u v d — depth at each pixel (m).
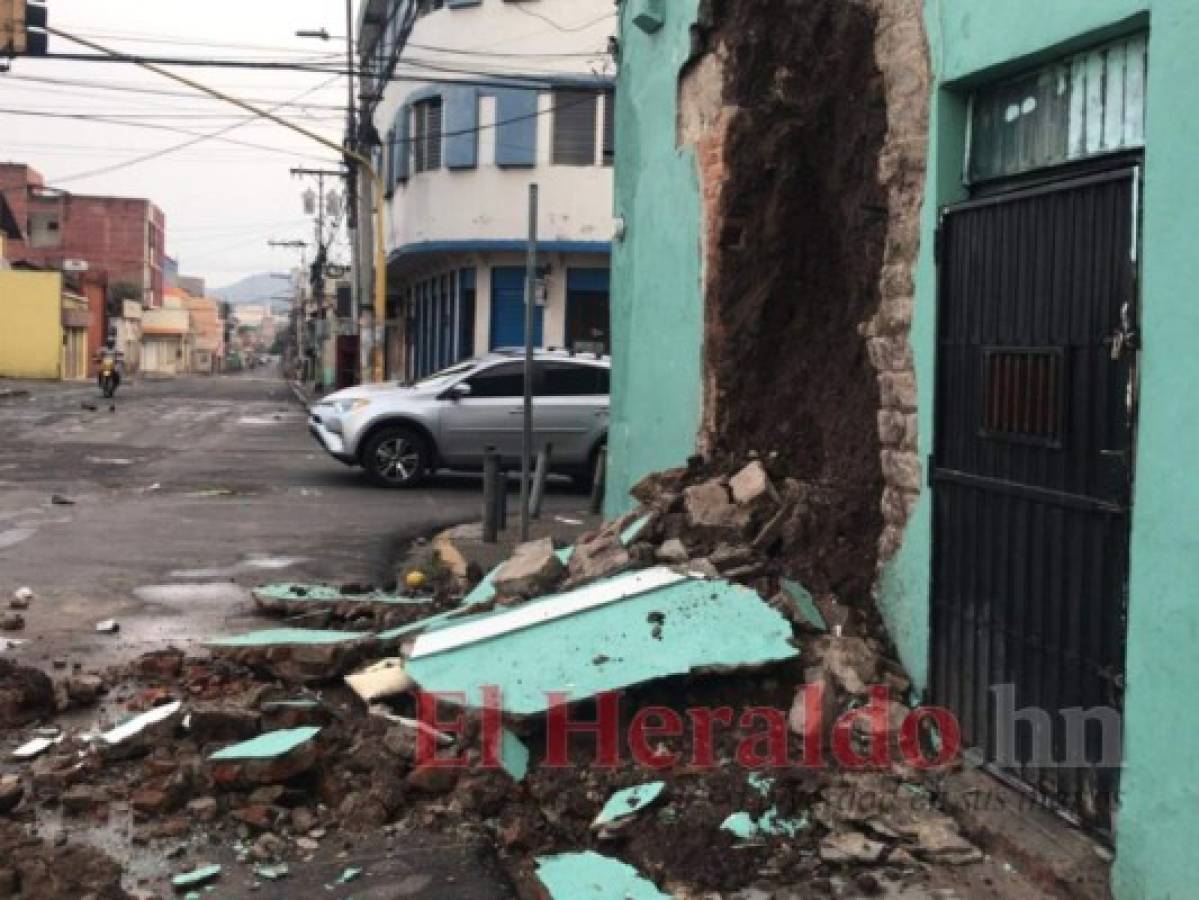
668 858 4.34
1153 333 3.76
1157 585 3.70
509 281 28.00
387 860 4.49
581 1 26.45
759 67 7.48
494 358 17.05
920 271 5.45
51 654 7.20
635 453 9.55
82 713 6.11
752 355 7.46
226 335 148.62
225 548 10.98
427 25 28.19
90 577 9.45
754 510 6.59
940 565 5.25
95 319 71.06
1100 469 4.12
